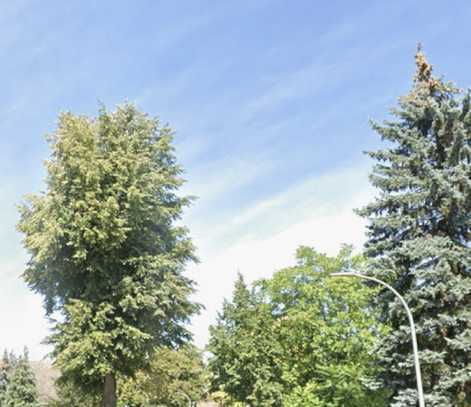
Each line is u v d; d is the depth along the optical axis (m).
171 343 26.20
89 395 26.20
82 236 23.28
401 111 24.62
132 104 27.98
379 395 27.55
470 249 22.16
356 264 31.61
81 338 22.78
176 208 27.44
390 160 24.38
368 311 29.34
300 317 30.59
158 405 39.53
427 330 21.89
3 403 55.56
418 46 25.44
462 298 21.89
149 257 24.83
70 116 25.73
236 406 37.88
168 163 28.53
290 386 35.97
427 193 22.88
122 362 24.12
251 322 38.12
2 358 63.47
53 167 24.09
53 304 25.38
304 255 33.59
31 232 24.41
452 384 20.55
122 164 24.86
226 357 37.69
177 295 25.03
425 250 21.98
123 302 23.03
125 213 24.27
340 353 29.20
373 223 23.70
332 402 29.31
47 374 74.75
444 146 23.75
